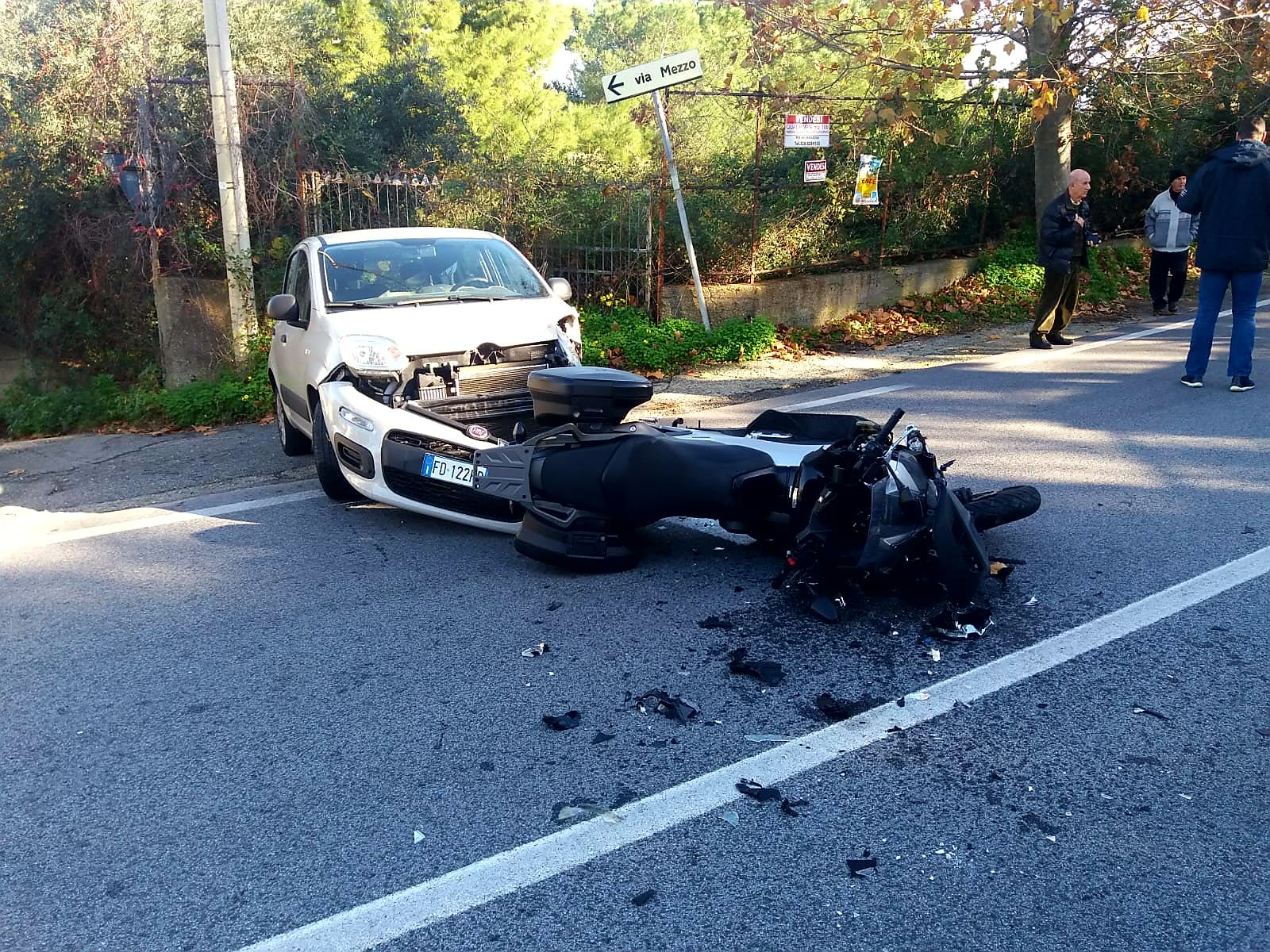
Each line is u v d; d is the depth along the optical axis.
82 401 12.31
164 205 12.62
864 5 14.11
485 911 2.95
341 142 14.07
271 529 6.52
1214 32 12.80
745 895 2.97
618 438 5.36
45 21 14.19
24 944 2.89
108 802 3.57
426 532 6.35
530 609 5.05
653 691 4.18
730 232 12.88
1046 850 3.12
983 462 7.15
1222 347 10.94
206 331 12.45
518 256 8.07
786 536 5.42
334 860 3.20
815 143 12.45
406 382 6.33
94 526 6.84
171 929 2.94
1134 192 16.97
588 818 3.36
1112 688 4.05
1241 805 3.30
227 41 10.95
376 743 3.88
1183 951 2.71
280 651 4.70
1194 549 5.43
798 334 12.55
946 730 3.80
